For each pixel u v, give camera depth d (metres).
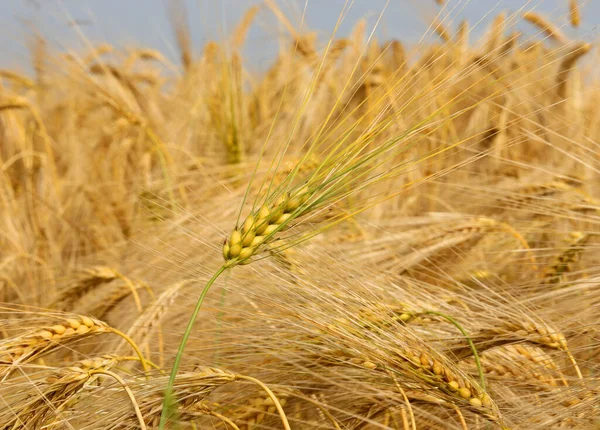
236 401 0.69
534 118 1.18
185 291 0.79
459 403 0.65
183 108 1.59
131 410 0.61
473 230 0.90
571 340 0.75
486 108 1.26
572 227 0.94
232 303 0.74
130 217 1.18
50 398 0.60
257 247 0.61
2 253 1.16
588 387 0.69
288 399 0.68
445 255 0.92
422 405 0.69
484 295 0.77
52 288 0.96
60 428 0.61
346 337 0.64
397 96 0.63
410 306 0.71
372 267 0.82
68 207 1.28
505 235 0.95
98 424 0.61
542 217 0.96
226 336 0.69
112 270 0.85
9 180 1.29
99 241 1.19
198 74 1.56
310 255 0.71
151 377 0.64
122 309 0.86
